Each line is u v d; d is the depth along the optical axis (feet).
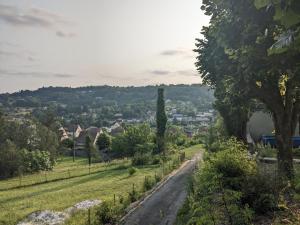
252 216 38.78
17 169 270.67
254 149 109.19
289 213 38.88
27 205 115.65
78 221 77.25
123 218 74.28
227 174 47.96
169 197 91.66
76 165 325.01
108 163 271.49
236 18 33.73
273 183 45.03
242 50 34.27
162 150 265.13
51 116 421.18
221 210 38.22
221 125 162.91
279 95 57.93
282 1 12.10
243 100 61.31
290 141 60.13
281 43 12.37
